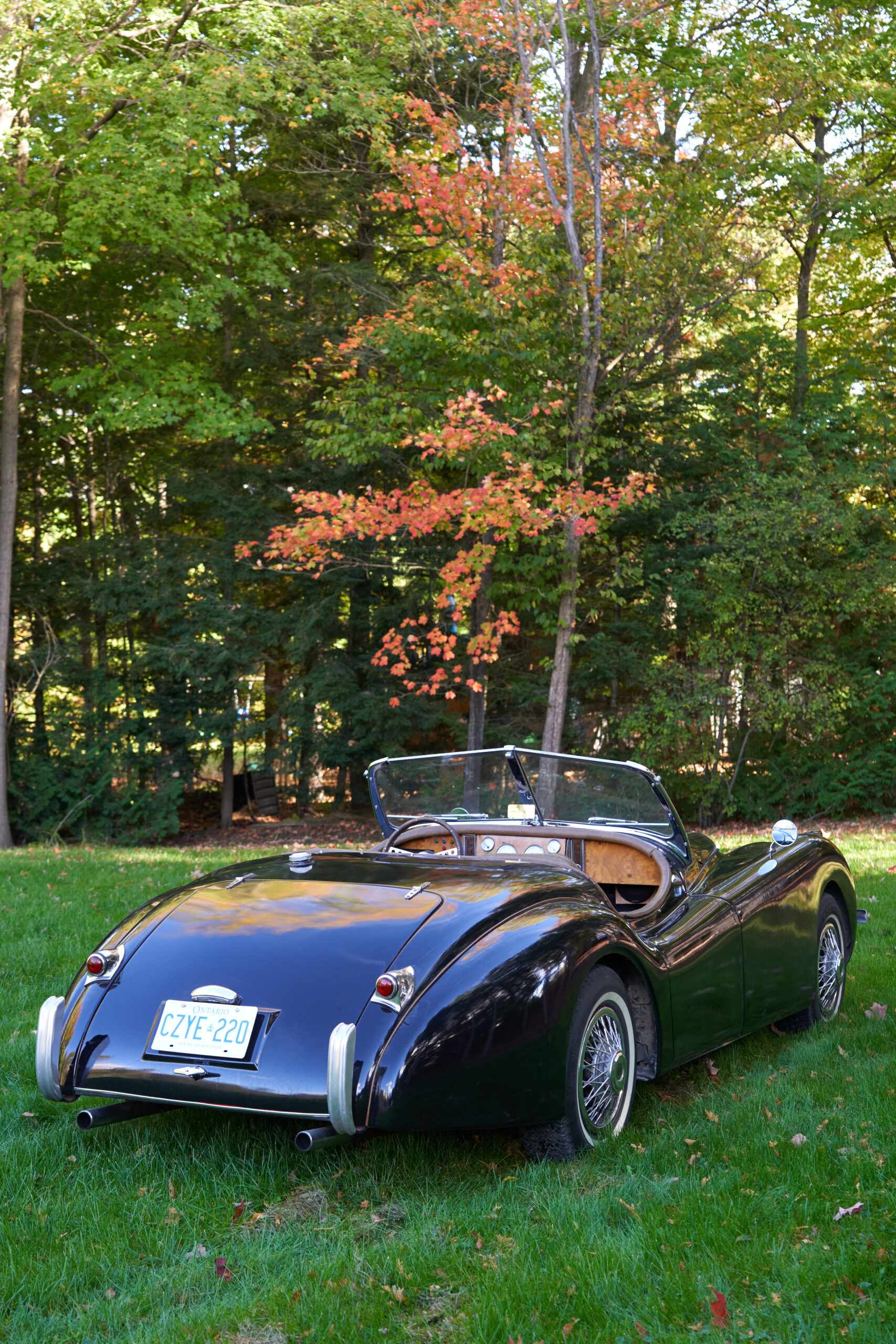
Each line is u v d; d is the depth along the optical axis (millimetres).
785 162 14836
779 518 15180
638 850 4707
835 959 5410
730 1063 4668
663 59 15641
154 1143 3701
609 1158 3451
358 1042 3125
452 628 14383
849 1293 2527
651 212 12820
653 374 16219
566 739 17438
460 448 11133
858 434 17641
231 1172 3420
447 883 3748
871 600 16484
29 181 15141
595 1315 2492
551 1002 3344
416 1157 3543
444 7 13133
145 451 19984
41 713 19609
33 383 18922
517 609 14297
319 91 14023
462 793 5000
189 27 14039
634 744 17672
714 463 17516
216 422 15633
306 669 20000
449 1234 2957
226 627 18125
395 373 14906
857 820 16906
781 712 16203
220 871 4258
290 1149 3607
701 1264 2678
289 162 18234
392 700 12844
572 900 3727
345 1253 2832
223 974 3387
